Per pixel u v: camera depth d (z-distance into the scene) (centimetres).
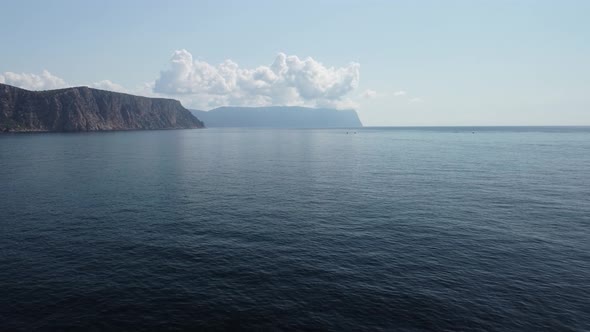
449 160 8638
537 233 3011
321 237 2938
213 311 1816
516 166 7350
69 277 2177
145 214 3619
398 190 4897
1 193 4516
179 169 6900
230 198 4388
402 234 3005
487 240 2850
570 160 8381
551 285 2103
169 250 2634
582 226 3194
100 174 6103
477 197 4416
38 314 1777
